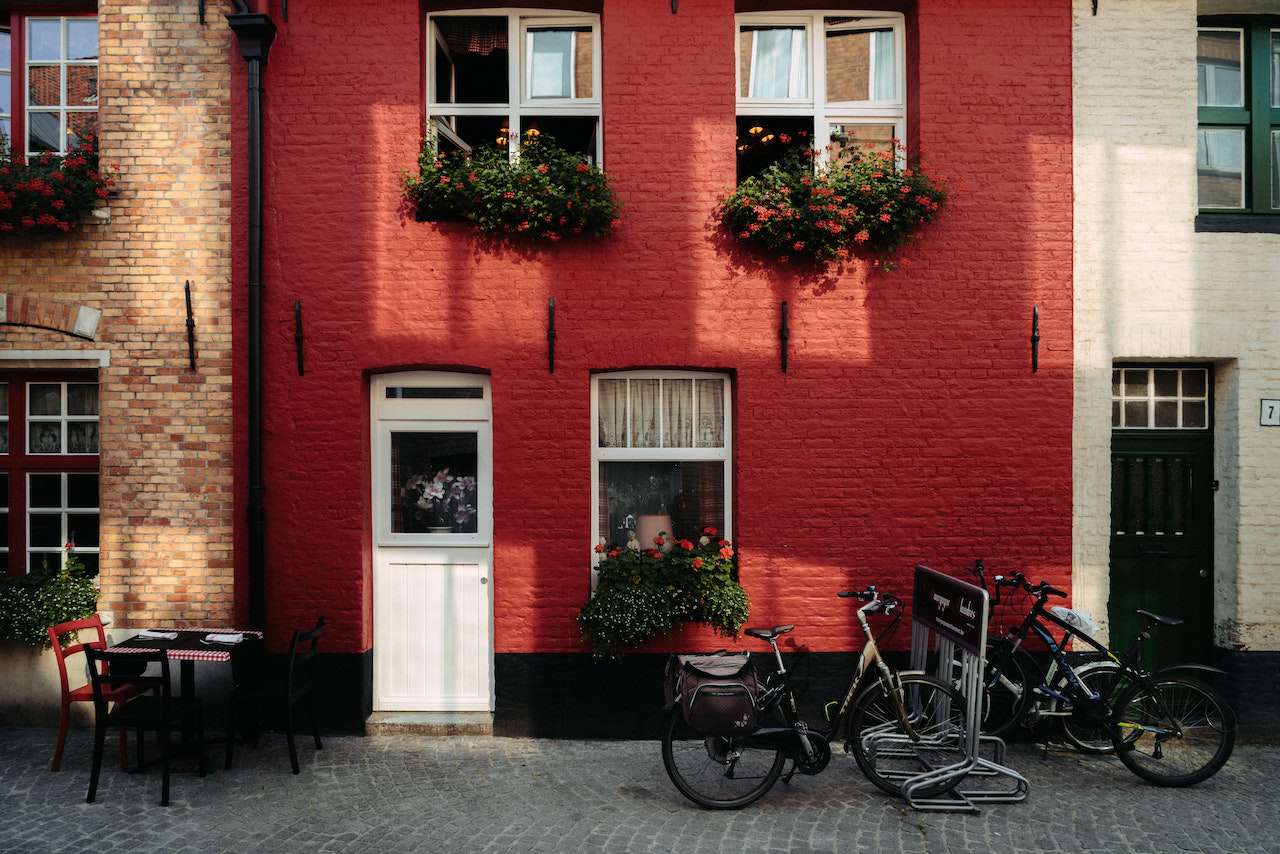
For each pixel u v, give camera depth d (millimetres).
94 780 4719
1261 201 6215
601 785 4984
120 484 5934
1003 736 5512
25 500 6246
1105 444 5934
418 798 4793
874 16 6266
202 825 4445
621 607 5602
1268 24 6227
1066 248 5914
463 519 6188
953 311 5914
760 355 5926
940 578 5168
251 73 5820
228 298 5945
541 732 5867
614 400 6168
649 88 5934
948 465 5914
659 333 5910
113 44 5953
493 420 5918
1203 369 6207
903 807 4676
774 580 5906
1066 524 5906
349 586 5902
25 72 6273
